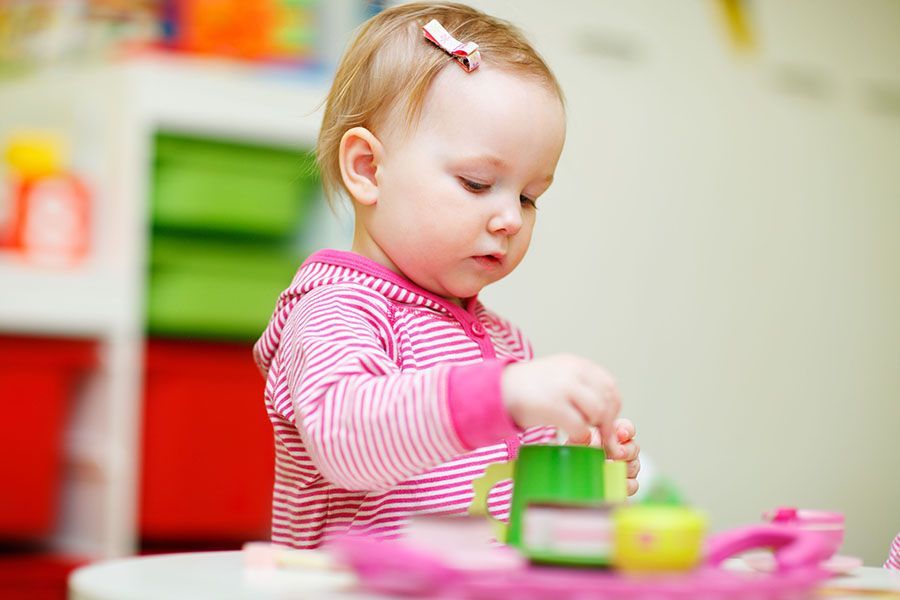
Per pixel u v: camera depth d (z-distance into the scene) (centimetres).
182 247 244
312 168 157
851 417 305
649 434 275
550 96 108
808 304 299
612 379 79
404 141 107
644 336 275
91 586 70
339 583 71
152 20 253
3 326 224
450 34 111
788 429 294
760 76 293
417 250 107
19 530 230
